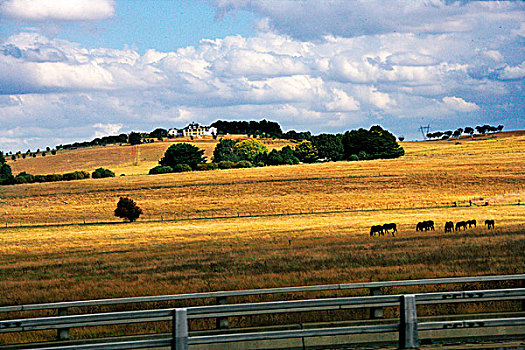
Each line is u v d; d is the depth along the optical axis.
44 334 27.38
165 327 27.16
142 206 195.25
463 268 44.41
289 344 22.33
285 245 86.94
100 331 26.84
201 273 51.19
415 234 99.31
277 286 37.75
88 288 42.72
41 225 167.00
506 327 23.17
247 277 43.53
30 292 42.72
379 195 192.50
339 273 43.78
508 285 35.00
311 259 59.06
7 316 33.34
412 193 192.50
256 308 20.27
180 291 37.75
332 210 171.00
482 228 104.75
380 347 21.55
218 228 135.00
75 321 19.55
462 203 169.62
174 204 196.25
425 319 24.41
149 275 52.56
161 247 97.19
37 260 83.94
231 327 25.31
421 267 46.34
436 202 173.38
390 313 27.56
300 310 23.80
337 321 24.70
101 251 96.19
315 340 22.56
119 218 178.00
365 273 43.34
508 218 125.31
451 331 22.84
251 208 181.75
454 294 21.03
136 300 23.58
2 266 75.12
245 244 94.38
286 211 173.50
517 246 63.34
